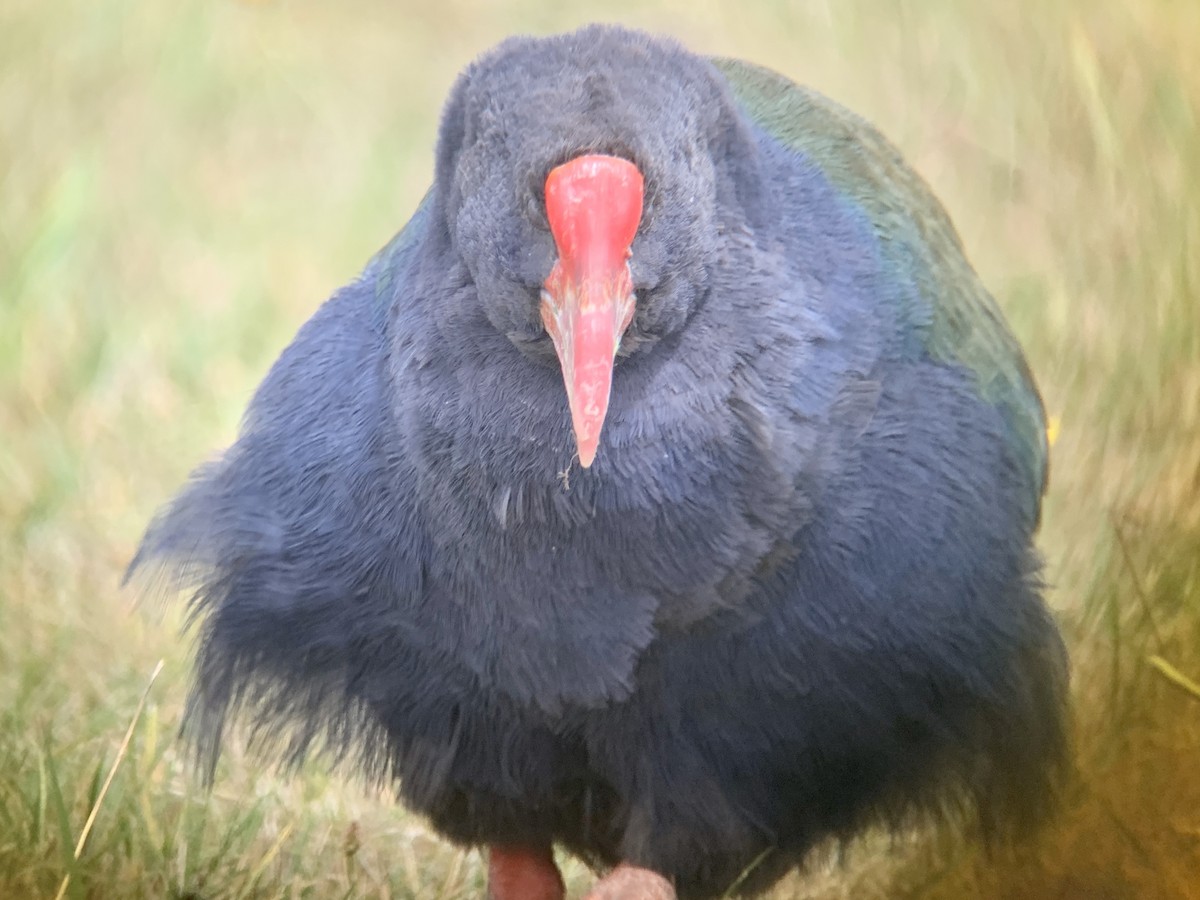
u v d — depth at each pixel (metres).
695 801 6.80
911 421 6.57
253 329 12.98
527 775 6.93
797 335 6.22
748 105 7.34
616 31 6.35
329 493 6.70
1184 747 8.43
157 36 15.79
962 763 7.05
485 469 6.14
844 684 6.56
